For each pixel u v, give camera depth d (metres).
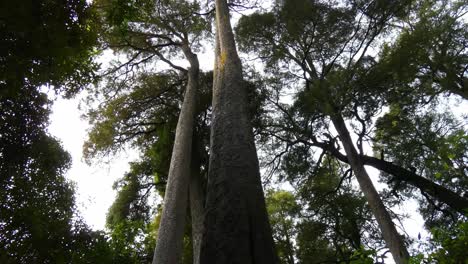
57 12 4.88
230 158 4.18
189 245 14.90
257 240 3.31
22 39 4.68
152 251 10.95
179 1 15.70
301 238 16.77
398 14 13.92
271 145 15.49
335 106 12.45
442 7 13.98
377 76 11.87
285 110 14.70
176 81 16.17
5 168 7.99
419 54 12.45
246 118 5.04
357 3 13.74
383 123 13.30
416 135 12.66
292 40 15.30
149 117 16.02
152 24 15.44
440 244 3.99
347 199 15.78
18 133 8.12
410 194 14.51
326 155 15.63
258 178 4.09
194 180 13.60
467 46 13.19
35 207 7.68
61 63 5.17
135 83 15.61
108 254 8.12
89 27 5.96
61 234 7.80
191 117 10.54
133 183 16.45
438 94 13.33
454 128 12.53
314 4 14.21
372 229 15.54
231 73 6.16
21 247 7.24
